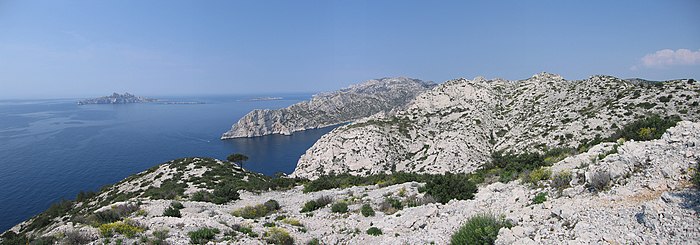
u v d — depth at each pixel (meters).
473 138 84.88
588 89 84.00
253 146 198.75
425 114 115.06
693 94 58.25
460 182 21.22
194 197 34.16
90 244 13.09
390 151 95.00
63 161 138.38
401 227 15.21
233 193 35.00
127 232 13.91
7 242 17.23
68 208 52.25
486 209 13.80
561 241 8.55
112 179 117.19
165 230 14.42
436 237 11.91
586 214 9.63
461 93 116.56
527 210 11.79
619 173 11.88
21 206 90.00
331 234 16.12
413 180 33.56
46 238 13.99
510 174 25.22
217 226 15.53
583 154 19.56
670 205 8.57
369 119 119.88
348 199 25.23
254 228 16.59
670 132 13.88
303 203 27.27
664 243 7.32
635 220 8.62
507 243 9.14
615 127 59.62
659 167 11.01
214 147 188.75
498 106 102.88
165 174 58.62
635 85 77.38
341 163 95.88
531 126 81.38
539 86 100.81
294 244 14.88
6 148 158.88
